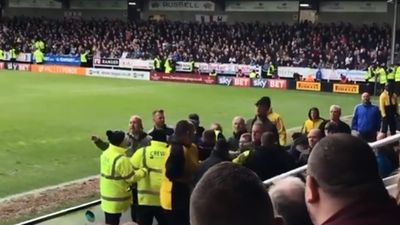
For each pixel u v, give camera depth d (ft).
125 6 179.01
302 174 15.98
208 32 156.46
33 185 40.50
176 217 23.25
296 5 159.43
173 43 156.56
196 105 91.09
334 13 155.12
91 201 35.58
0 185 40.27
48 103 88.38
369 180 5.79
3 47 165.78
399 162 22.95
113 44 160.97
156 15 177.37
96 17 183.83
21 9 193.77
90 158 50.31
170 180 22.84
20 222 31.32
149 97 100.78
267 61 136.77
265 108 31.86
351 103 99.40
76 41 166.61
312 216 6.06
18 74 142.41
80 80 132.05
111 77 143.54
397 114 59.52
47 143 56.70
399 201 8.37
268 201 5.70
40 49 158.81
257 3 164.45
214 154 21.79
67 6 186.91
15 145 55.26
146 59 148.66
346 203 5.75
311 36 142.82
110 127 68.08
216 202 5.57
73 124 69.21
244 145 28.63
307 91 121.19
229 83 132.26
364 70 122.93
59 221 30.40
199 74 137.28
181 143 22.84
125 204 26.02
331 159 5.89
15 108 81.71
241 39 150.51
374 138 45.52
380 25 148.36
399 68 108.68
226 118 78.07
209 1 170.09
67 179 42.63
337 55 133.49
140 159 25.45
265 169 22.58
